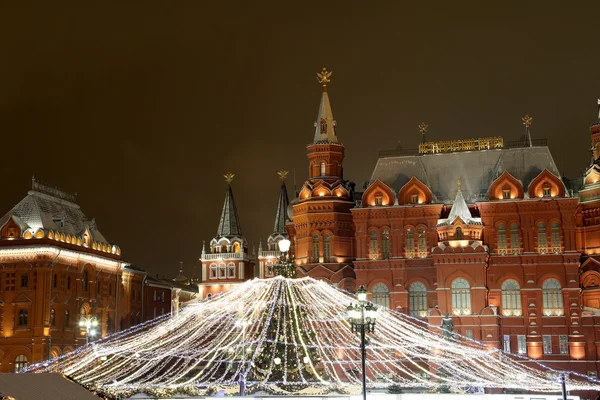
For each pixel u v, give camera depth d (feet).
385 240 310.65
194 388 187.52
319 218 323.16
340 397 145.59
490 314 280.92
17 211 325.83
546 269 289.33
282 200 427.74
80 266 334.44
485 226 299.99
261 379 176.96
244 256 428.97
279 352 177.27
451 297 286.25
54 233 318.65
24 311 310.45
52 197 344.08
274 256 421.59
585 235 305.32
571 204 291.79
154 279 427.74
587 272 294.66
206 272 429.79
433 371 260.83
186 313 295.48
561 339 283.59
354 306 130.21
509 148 315.17
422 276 302.66
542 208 294.87
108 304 360.07
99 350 286.25
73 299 328.70
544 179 297.33
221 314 285.23
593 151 318.86
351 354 270.46
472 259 286.25
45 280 309.63
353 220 317.01
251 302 241.35
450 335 258.37
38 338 304.09
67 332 321.93
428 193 310.04
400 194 312.50
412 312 301.63
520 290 290.35
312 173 332.39
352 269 316.81
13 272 313.94
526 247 293.84
